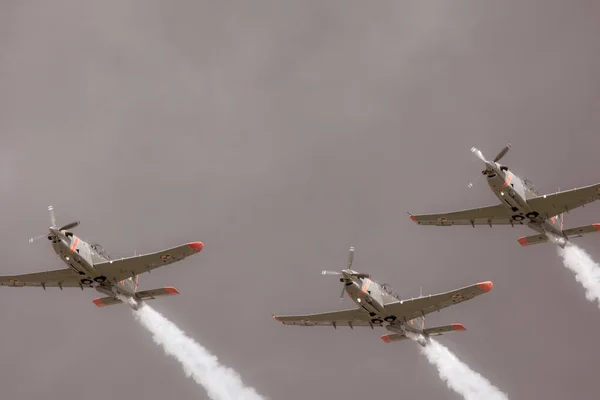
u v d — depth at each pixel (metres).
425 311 135.12
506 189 139.50
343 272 126.12
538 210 145.00
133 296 141.50
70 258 128.00
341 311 144.50
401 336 144.38
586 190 140.12
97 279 133.88
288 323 150.38
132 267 134.12
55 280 139.12
